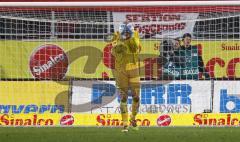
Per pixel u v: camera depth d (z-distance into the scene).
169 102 45.69
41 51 50.62
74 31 50.69
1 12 50.44
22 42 50.56
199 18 50.28
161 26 50.47
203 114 40.91
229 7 49.97
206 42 50.19
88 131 33.28
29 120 41.34
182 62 49.72
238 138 28.08
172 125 40.44
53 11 50.75
